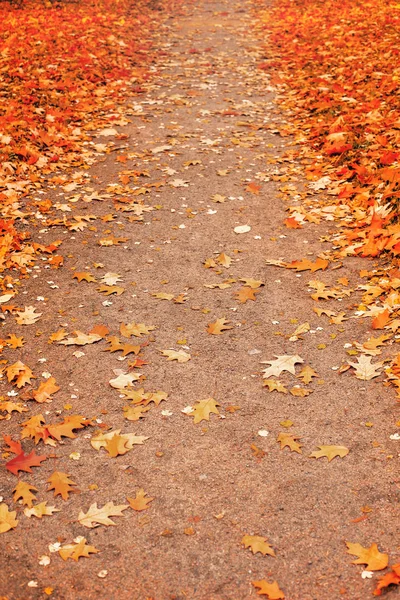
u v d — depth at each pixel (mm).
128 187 7695
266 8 17328
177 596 3111
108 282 5789
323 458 3910
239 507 3590
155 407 4355
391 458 3881
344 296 5547
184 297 5590
